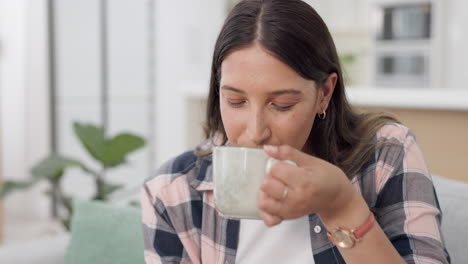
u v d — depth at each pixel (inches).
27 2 163.9
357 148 35.6
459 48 224.1
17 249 56.6
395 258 27.2
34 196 171.2
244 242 36.9
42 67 167.0
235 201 25.7
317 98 30.1
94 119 176.2
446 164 86.5
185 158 40.9
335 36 148.6
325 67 29.8
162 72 190.9
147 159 190.4
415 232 31.1
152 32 188.9
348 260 27.6
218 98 37.9
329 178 24.9
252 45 27.4
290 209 24.4
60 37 169.0
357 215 26.6
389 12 238.2
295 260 35.6
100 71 177.2
